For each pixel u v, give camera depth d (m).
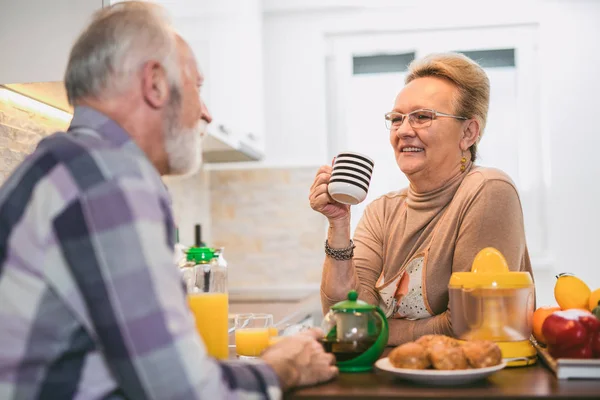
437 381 1.06
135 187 0.93
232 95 3.02
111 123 1.05
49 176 0.93
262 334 1.43
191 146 1.17
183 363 0.89
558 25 3.62
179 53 1.12
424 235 1.65
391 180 3.90
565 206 3.56
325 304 1.68
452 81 1.65
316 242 3.79
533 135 3.72
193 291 1.38
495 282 1.22
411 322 1.58
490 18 3.73
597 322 1.15
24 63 1.76
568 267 3.54
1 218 0.94
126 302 0.88
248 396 0.98
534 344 1.36
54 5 1.76
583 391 0.99
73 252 0.89
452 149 1.63
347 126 3.93
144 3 1.12
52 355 0.92
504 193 1.55
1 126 1.86
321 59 3.83
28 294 0.91
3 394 0.91
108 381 0.93
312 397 1.02
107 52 1.05
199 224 3.38
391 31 3.87
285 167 3.82
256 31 3.56
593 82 3.58
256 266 3.82
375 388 1.06
